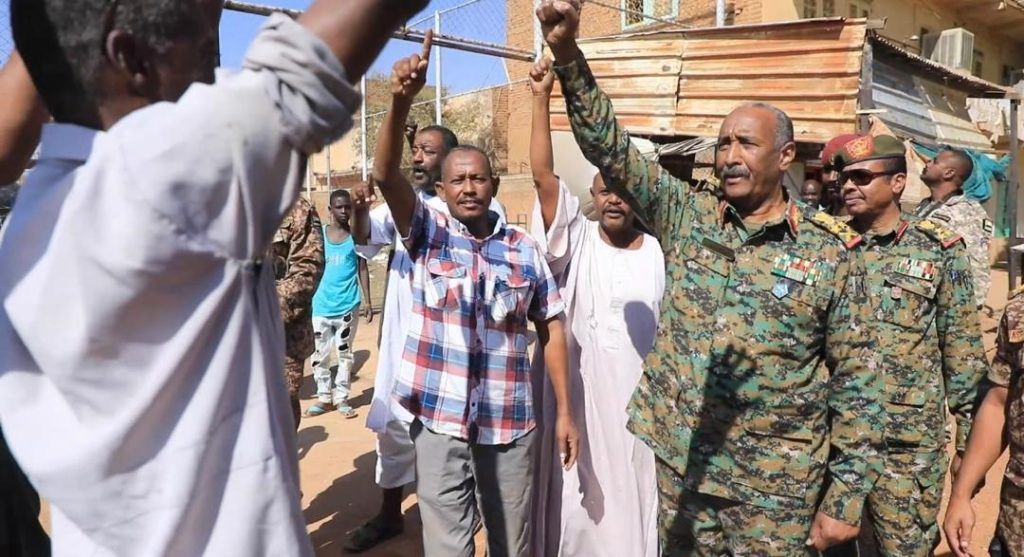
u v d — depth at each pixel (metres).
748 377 2.17
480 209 2.71
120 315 0.74
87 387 0.77
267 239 0.81
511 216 14.89
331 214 6.07
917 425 2.75
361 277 10.34
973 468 2.14
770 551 2.20
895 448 2.78
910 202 7.59
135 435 0.78
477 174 2.68
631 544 2.97
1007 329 2.02
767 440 2.19
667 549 2.51
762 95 6.61
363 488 4.45
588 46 7.36
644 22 12.03
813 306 2.12
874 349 2.13
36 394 0.81
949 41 14.59
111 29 0.81
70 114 0.85
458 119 16.81
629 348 2.96
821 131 6.36
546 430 3.08
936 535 2.83
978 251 3.98
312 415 6.03
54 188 0.78
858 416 2.11
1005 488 2.03
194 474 0.80
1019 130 12.67
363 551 3.63
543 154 2.88
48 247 0.75
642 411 2.46
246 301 0.83
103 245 0.72
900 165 2.92
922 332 2.79
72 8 0.81
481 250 2.72
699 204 2.38
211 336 0.81
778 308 2.14
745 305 2.19
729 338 2.20
